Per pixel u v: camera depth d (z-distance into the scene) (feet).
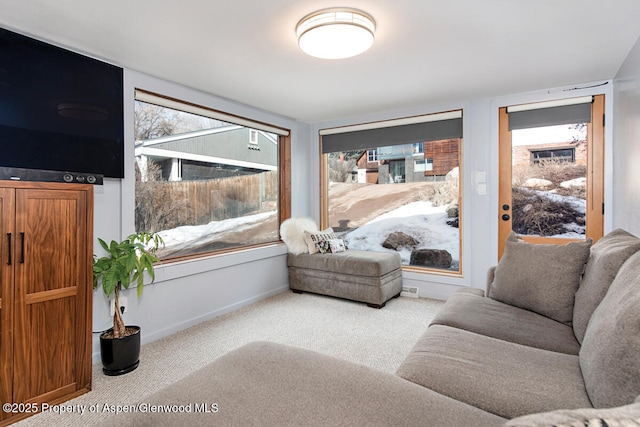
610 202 9.41
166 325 9.14
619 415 1.56
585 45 7.23
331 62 8.07
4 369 5.42
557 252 6.49
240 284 11.41
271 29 6.48
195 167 10.38
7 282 5.47
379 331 9.23
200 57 7.73
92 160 7.61
